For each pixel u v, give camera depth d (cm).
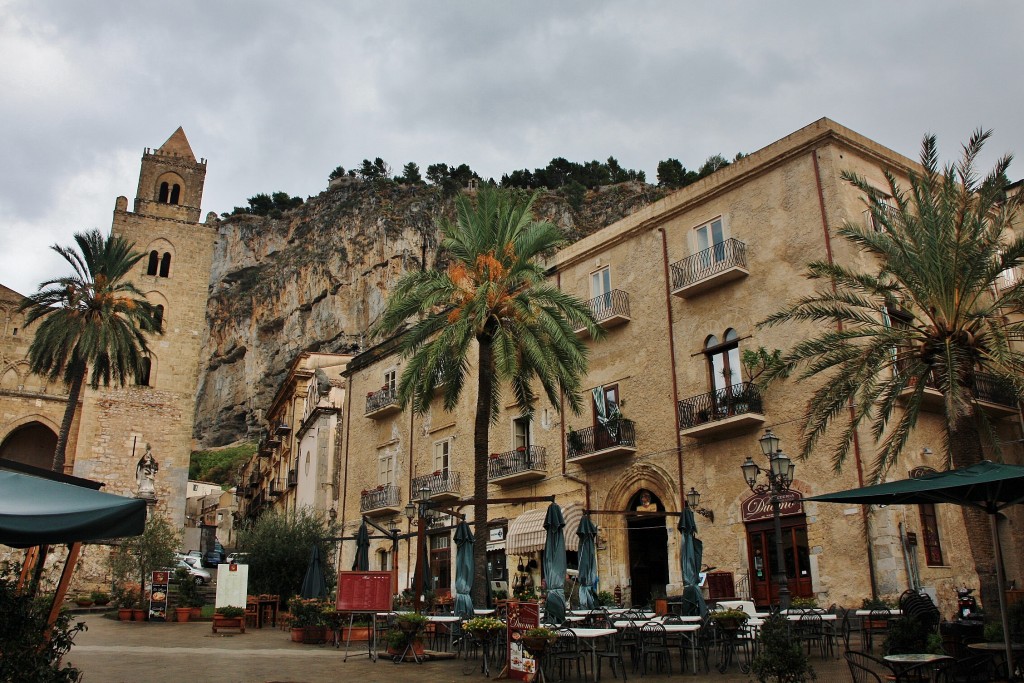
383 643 1920
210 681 1240
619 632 1388
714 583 2134
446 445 3453
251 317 13012
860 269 2106
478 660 1591
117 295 4934
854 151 2309
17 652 842
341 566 3991
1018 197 1708
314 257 12750
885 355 1631
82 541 914
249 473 7450
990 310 1552
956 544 2059
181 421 4903
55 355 3644
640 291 2744
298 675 1342
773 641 1048
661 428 2541
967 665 1083
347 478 4181
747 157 2466
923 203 1628
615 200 12062
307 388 5428
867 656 1014
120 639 2034
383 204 12875
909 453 2030
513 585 2906
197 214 5394
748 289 2386
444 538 3322
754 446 2245
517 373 2239
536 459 2919
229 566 2438
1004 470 1066
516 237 2270
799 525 2097
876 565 1905
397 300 2198
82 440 4638
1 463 1012
